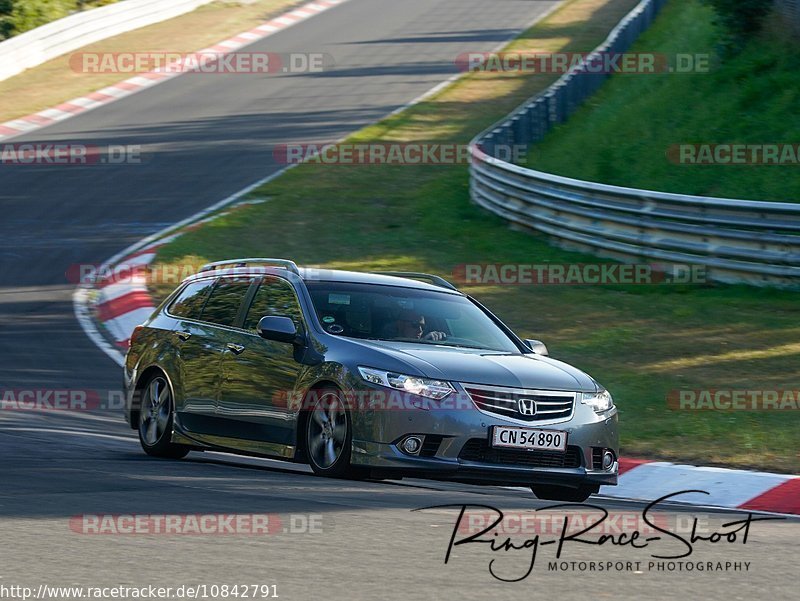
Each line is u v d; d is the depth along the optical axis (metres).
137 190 86.38
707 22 110.44
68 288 61.78
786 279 56.69
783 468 31.84
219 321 31.52
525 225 72.81
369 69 136.50
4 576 17.08
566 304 56.28
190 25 159.75
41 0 149.25
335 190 86.62
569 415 27.55
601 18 164.00
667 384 42.19
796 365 44.25
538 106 95.56
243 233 73.94
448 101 119.94
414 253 69.06
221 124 110.06
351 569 18.09
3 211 80.44
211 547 19.36
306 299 29.70
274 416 28.72
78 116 113.88
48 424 36.81
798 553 20.89
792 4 86.38
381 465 26.30
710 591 17.56
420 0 185.38
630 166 80.06
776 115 77.50
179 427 31.31
